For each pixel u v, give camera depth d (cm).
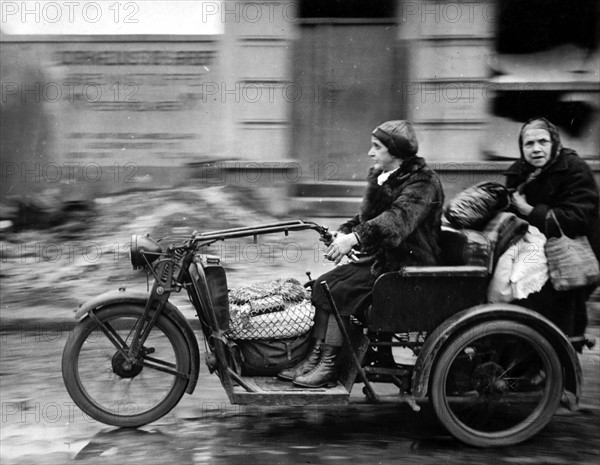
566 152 386
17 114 628
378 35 630
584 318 375
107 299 351
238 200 625
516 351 358
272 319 347
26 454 330
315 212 624
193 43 620
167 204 623
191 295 356
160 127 628
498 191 371
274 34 619
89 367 366
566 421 379
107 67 625
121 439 347
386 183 355
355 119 638
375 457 331
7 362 457
